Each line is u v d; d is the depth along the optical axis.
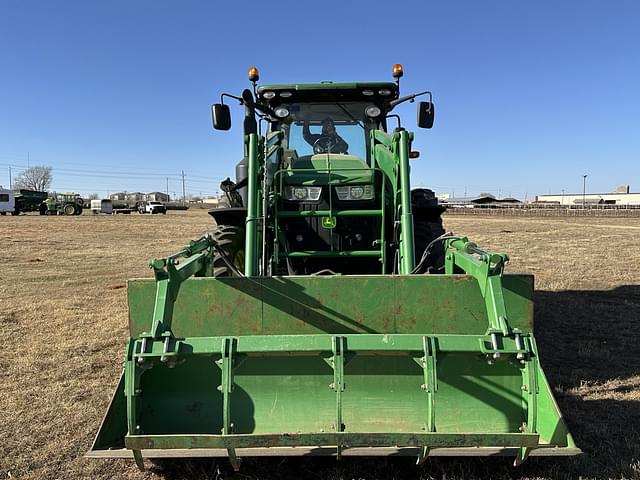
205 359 3.45
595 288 9.00
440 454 2.99
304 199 4.89
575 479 3.16
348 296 3.60
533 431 2.89
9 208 49.25
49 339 6.06
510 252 14.72
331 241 4.93
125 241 19.89
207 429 3.38
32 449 3.61
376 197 4.99
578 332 6.27
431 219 5.80
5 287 9.55
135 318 3.61
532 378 2.91
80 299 8.36
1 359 5.36
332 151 6.06
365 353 2.93
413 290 3.60
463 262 3.83
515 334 2.96
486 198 81.75
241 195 5.70
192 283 3.64
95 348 5.75
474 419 3.39
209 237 4.27
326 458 3.44
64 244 18.55
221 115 5.65
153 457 2.98
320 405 3.43
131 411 2.83
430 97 5.82
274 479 3.24
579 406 4.18
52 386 4.67
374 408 3.42
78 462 3.46
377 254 4.69
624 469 3.22
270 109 6.18
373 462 3.38
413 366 3.45
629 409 4.12
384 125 6.39
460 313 3.60
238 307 3.64
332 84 5.89
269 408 3.42
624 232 22.73
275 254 4.67
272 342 2.92
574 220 35.75
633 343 5.84
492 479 3.17
